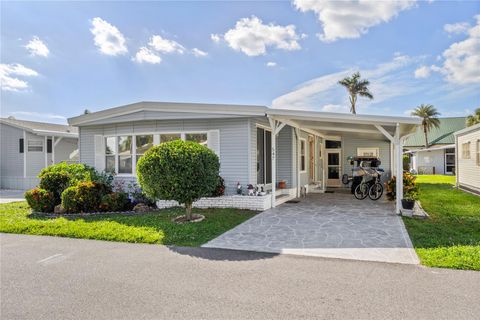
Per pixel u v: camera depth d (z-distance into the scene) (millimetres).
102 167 11938
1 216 8812
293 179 12148
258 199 9375
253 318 3049
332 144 17594
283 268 4469
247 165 9797
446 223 7418
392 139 8555
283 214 8727
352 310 3184
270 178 11633
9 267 4629
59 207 9383
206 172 7598
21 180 18312
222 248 5543
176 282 3979
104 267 4586
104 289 3791
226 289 3744
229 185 10000
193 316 3100
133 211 9570
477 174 13500
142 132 11047
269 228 7039
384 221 7660
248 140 9781
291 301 3402
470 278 4004
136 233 6488
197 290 3727
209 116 9828
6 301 3496
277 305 3312
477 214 8602
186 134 10523
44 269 4531
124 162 11531
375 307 3242
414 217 8156
